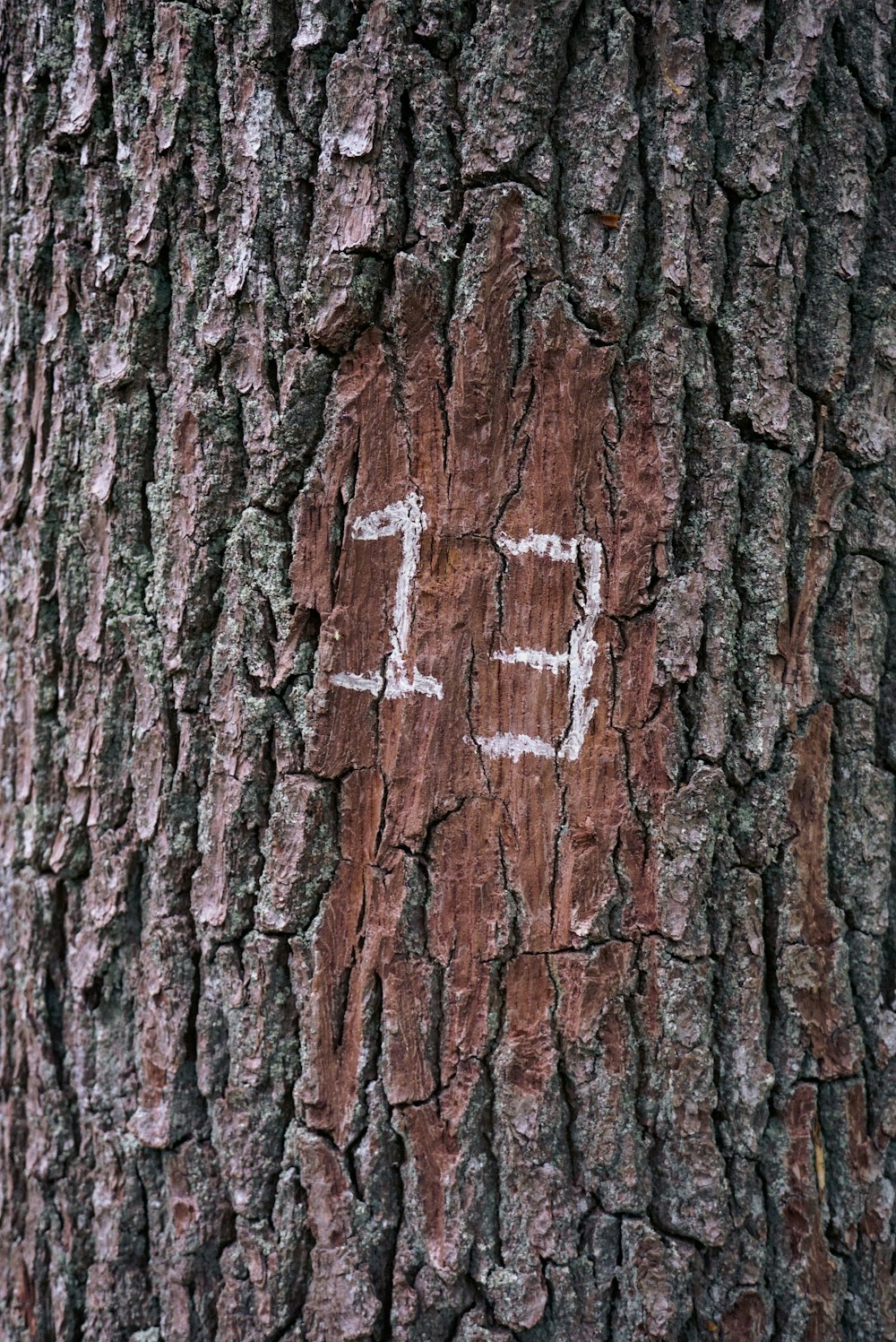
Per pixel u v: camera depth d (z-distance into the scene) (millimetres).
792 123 1203
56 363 1249
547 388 1188
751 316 1201
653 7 1187
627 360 1190
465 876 1202
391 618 1199
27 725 1271
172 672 1226
